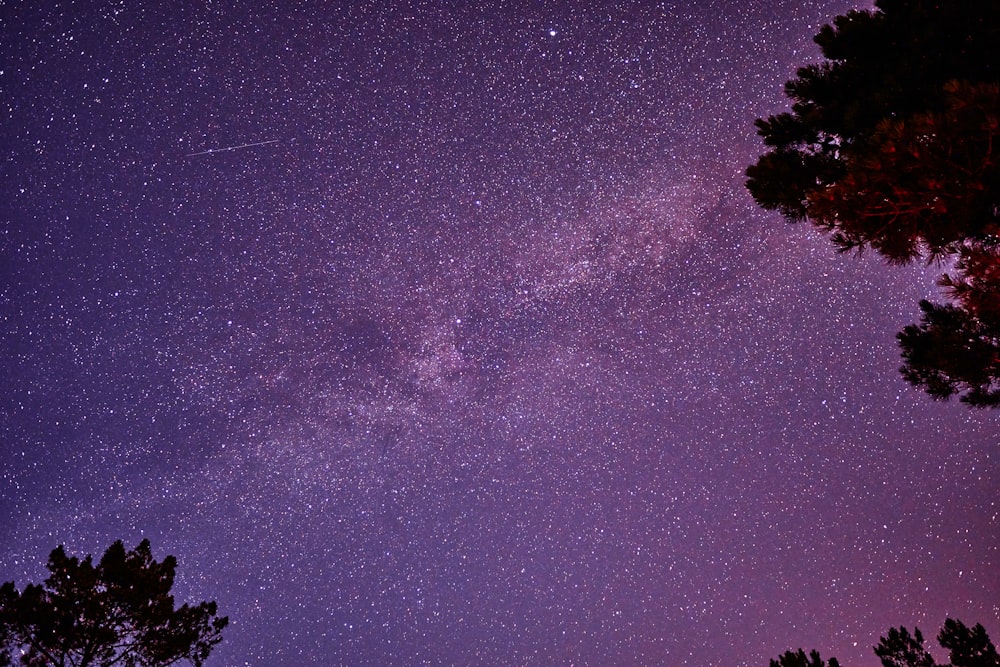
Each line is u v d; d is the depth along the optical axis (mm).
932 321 4590
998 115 2975
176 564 8180
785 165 4594
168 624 7746
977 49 4320
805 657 6195
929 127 3143
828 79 4867
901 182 3328
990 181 3262
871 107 4418
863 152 4207
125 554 7957
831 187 3574
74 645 7262
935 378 4594
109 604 7547
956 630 6215
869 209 3488
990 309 3297
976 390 4547
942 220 3447
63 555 7633
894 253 3631
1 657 7035
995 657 5898
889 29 4703
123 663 7422
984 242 3639
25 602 7180
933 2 4562
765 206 4793
